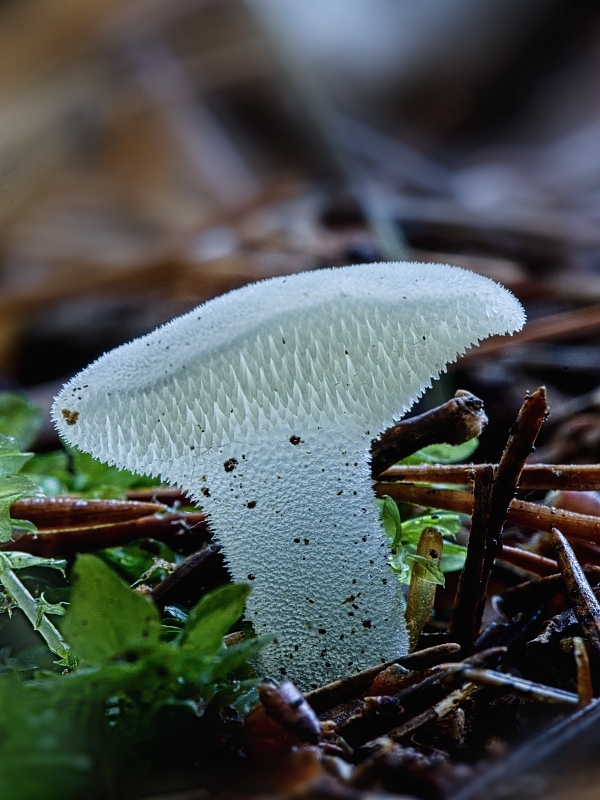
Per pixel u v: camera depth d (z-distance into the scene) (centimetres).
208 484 16
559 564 16
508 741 15
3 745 13
